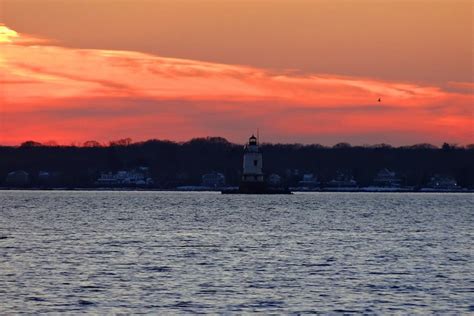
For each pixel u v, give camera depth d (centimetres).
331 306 17788
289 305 17838
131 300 18188
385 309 17562
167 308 17450
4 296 18512
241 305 17800
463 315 17125
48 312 17088
